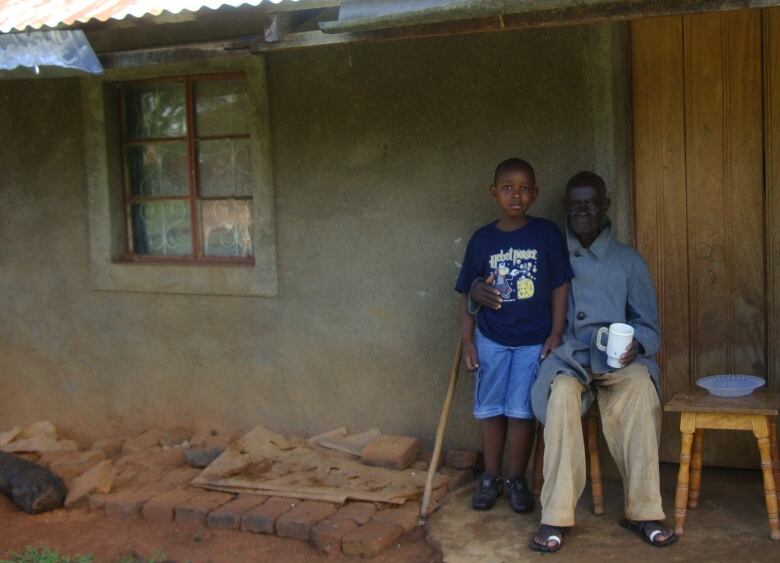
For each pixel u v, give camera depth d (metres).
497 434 4.56
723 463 4.82
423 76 5.00
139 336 5.87
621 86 4.67
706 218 4.70
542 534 4.04
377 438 5.22
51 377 6.14
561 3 3.42
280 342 5.50
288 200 5.39
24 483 5.00
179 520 4.70
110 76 5.71
